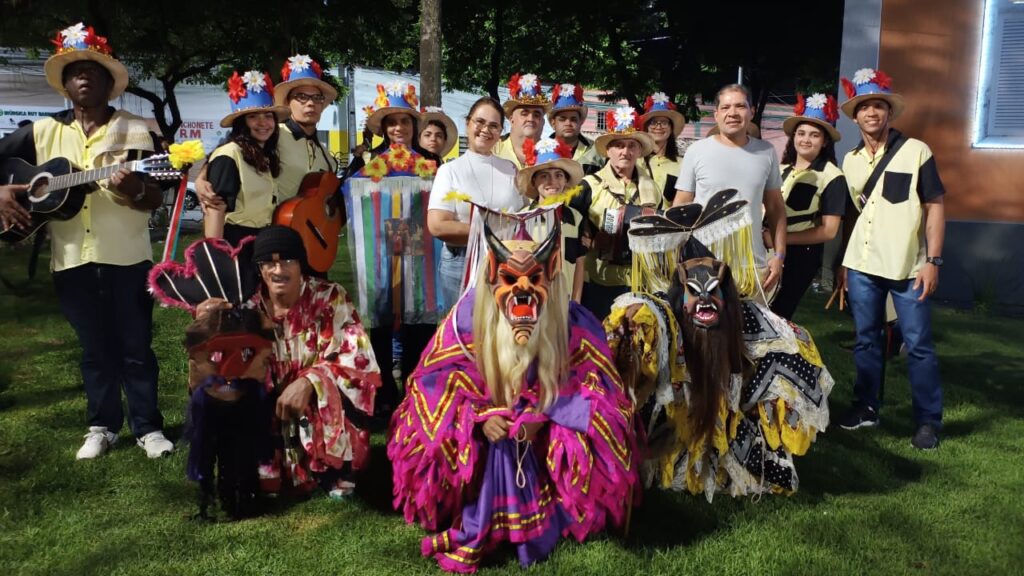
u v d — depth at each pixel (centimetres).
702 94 1758
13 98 2175
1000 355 745
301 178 523
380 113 553
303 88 529
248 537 381
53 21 1398
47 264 1031
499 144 604
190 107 2469
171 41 1792
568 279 501
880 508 416
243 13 1538
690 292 405
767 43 1661
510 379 359
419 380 372
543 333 359
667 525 398
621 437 369
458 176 495
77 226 471
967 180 977
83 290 475
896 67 985
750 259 431
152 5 1521
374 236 533
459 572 354
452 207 494
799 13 1606
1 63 2086
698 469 425
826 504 423
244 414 397
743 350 422
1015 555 369
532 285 351
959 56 959
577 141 658
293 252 404
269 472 412
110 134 470
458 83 2075
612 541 379
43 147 473
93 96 462
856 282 547
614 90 1881
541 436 377
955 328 855
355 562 360
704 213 418
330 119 2489
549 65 1844
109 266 475
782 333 426
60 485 432
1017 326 870
